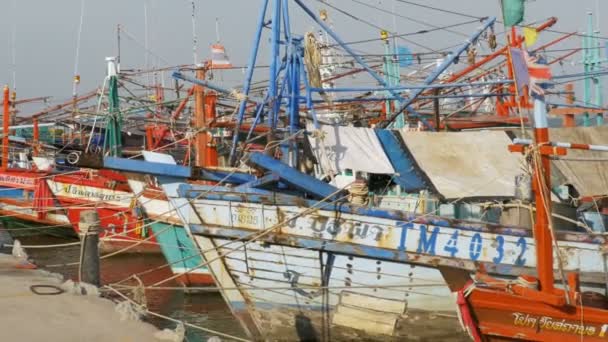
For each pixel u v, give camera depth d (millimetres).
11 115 31359
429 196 13781
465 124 20672
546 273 8766
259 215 11906
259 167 12875
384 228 11508
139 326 7930
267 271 12008
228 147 18984
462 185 13188
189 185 12320
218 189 12367
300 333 12172
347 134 14203
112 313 8430
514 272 11359
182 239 17250
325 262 11773
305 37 15367
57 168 27766
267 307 12203
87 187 23938
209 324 15031
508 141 14273
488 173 13484
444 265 11383
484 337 8805
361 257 11633
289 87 15453
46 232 25906
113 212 22656
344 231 11586
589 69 22203
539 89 8703
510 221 12547
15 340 7051
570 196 13898
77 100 25594
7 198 26266
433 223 11414
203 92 18547
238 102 19500
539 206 8828
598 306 9898
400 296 11734
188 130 19766
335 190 12523
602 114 22359
